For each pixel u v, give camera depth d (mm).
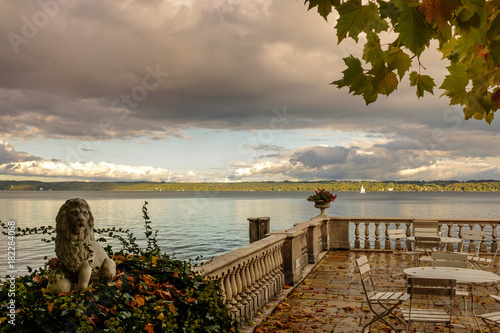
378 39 1909
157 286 3875
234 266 6000
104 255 3500
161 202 143000
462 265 6562
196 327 3730
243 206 105875
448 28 1641
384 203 128125
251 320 6473
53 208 85812
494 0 1674
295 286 8961
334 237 14125
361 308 7461
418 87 2195
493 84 2152
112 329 2896
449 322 5277
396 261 12008
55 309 2916
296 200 162000
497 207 96562
